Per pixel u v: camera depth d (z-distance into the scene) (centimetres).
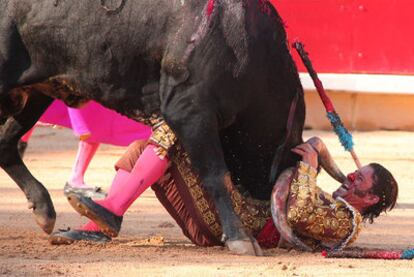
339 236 1149
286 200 1140
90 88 1151
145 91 1136
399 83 2548
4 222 1407
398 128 2598
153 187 1184
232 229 1133
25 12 1144
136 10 1115
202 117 1113
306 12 2608
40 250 1148
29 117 1280
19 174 1272
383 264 1092
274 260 1101
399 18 2553
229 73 1108
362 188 1161
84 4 1126
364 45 2578
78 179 1711
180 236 1305
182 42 1103
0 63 1155
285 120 1155
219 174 1127
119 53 1126
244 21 1108
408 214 1546
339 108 2611
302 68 2594
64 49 1141
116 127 1717
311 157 1160
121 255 1120
